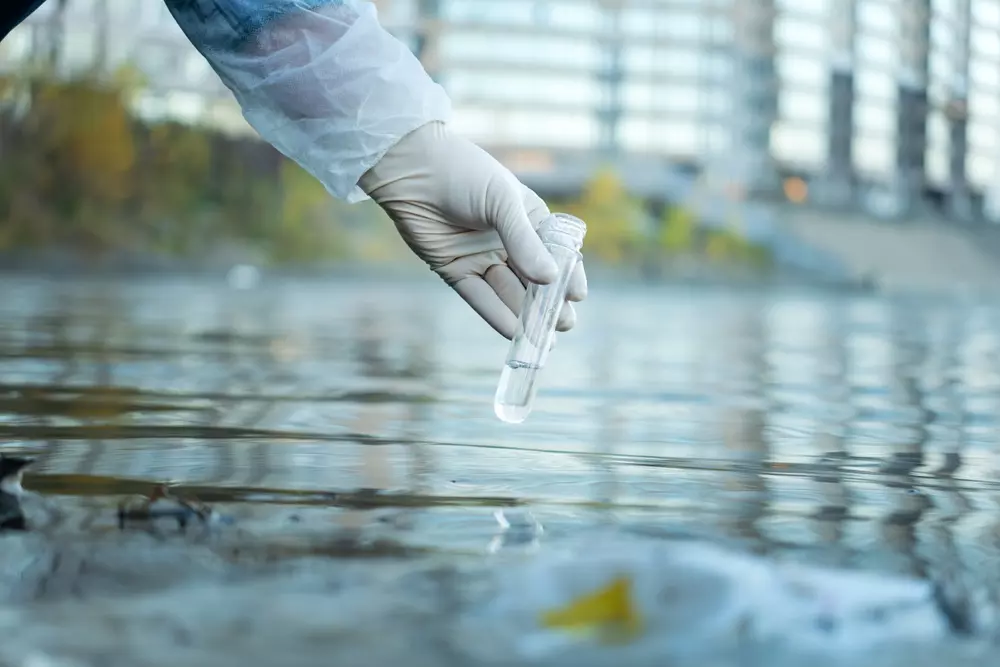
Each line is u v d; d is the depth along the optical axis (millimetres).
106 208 19484
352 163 1790
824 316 10469
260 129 1842
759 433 2273
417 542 1086
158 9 19891
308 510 1257
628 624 808
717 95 29344
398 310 8961
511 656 738
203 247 20281
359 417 2369
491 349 4969
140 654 732
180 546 1042
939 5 30719
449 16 28141
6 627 786
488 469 1645
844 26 30328
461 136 1809
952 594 917
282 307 8992
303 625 794
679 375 3916
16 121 18859
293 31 1766
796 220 29109
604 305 12273
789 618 822
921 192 30875
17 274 16469
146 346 4637
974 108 31078
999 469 1792
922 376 4027
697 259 27469
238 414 2371
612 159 28844
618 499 1396
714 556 932
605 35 28812
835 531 1215
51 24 19078
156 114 20125
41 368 3523
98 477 1481
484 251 1860
